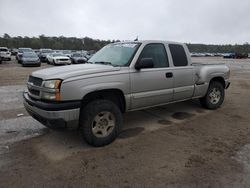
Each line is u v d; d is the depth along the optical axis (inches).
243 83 493.0
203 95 249.9
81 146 171.0
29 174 135.6
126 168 141.3
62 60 1055.6
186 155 157.2
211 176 132.9
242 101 311.4
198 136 189.8
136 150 164.6
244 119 233.5
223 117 239.0
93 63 199.5
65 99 151.9
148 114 246.4
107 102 168.1
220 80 271.9
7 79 529.0
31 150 165.3
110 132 172.6
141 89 187.9
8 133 195.3
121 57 191.6
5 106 278.4
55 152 162.1
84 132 161.9
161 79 200.8
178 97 221.3
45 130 202.1
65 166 143.8
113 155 157.3
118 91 177.8
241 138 186.1
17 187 123.9
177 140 181.6
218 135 192.2
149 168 141.2
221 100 270.1
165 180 129.2
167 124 217.5
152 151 163.0
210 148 167.8
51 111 149.9
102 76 165.6
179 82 217.8
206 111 259.3
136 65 184.1
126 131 199.8
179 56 220.7
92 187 123.6
